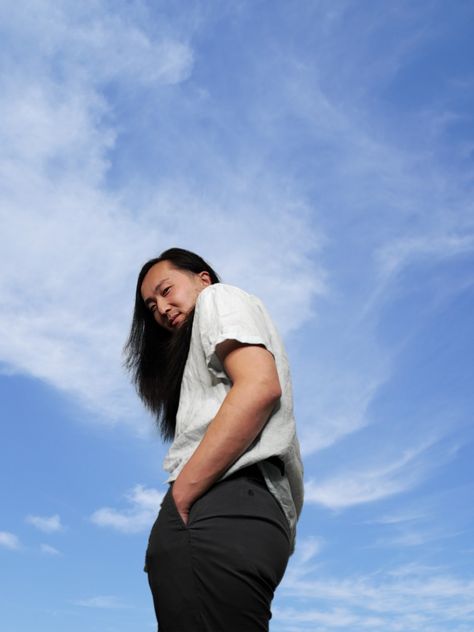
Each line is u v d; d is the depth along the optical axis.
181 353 1.92
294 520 1.71
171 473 1.68
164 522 1.57
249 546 1.52
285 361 1.78
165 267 2.10
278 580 1.60
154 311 2.13
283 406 1.69
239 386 1.60
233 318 1.71
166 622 1.53
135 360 2.25
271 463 1.64
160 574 1.55
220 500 1.55
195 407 1.72
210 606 1.50
